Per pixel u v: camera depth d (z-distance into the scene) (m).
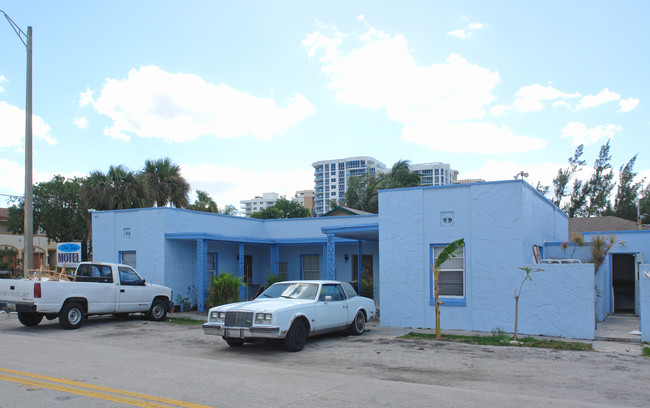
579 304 12.76
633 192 47.25
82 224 36.50
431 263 14.66
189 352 10.71
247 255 24.42
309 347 11.35
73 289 14.42
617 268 21.56
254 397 6.62
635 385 7.71
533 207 15.10
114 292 15.52
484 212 14.02
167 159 30.97
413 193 14.98
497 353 10.54
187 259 20.88
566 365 9.27
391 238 15.17
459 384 7.70
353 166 163.00
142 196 28.27
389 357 10.08
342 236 18.45
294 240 22.42
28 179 19.75
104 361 9.27
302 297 11.89
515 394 7.04
